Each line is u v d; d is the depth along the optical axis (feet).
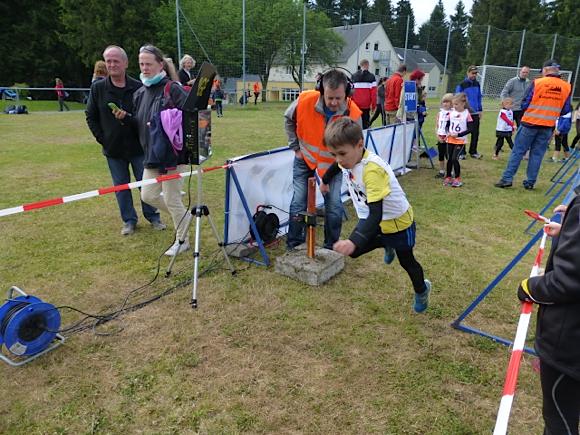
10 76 114.83
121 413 7.70
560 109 21.48
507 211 19.26
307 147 12.89
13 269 13.01
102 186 22.09
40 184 22.29
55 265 13.33
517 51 91.25
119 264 13.47
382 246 9.64
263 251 13.51
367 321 10.55
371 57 127.03
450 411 7.80
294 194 13.97
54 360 9.05
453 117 22.47
